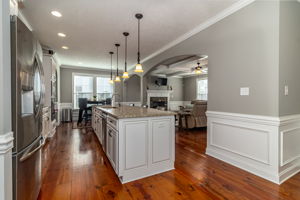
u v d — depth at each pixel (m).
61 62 6.31
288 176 2.09
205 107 5.27
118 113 2.28
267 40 2.04
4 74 1.04
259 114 2.14
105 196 1.73
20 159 1.23
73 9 2.50
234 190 1.83
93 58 5.62
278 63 1.95
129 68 7.50
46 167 2.42
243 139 2.34
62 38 3.71
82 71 7.34
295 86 2.18
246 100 2.29
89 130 5.06
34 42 1.56
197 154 2.97
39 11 2.55
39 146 1.63
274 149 1.99
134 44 4.11
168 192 1.80
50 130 4.18
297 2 2.17
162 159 2.30
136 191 1.82
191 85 9.76
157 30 3.27
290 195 1.73
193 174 2.21
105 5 2.39
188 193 1.78
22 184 1.29
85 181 2.03
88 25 3.05
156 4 2.37
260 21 2.11
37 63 1.64
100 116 3.48
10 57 1.15
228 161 2.55
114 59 5.78
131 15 2.68
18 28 1.21
